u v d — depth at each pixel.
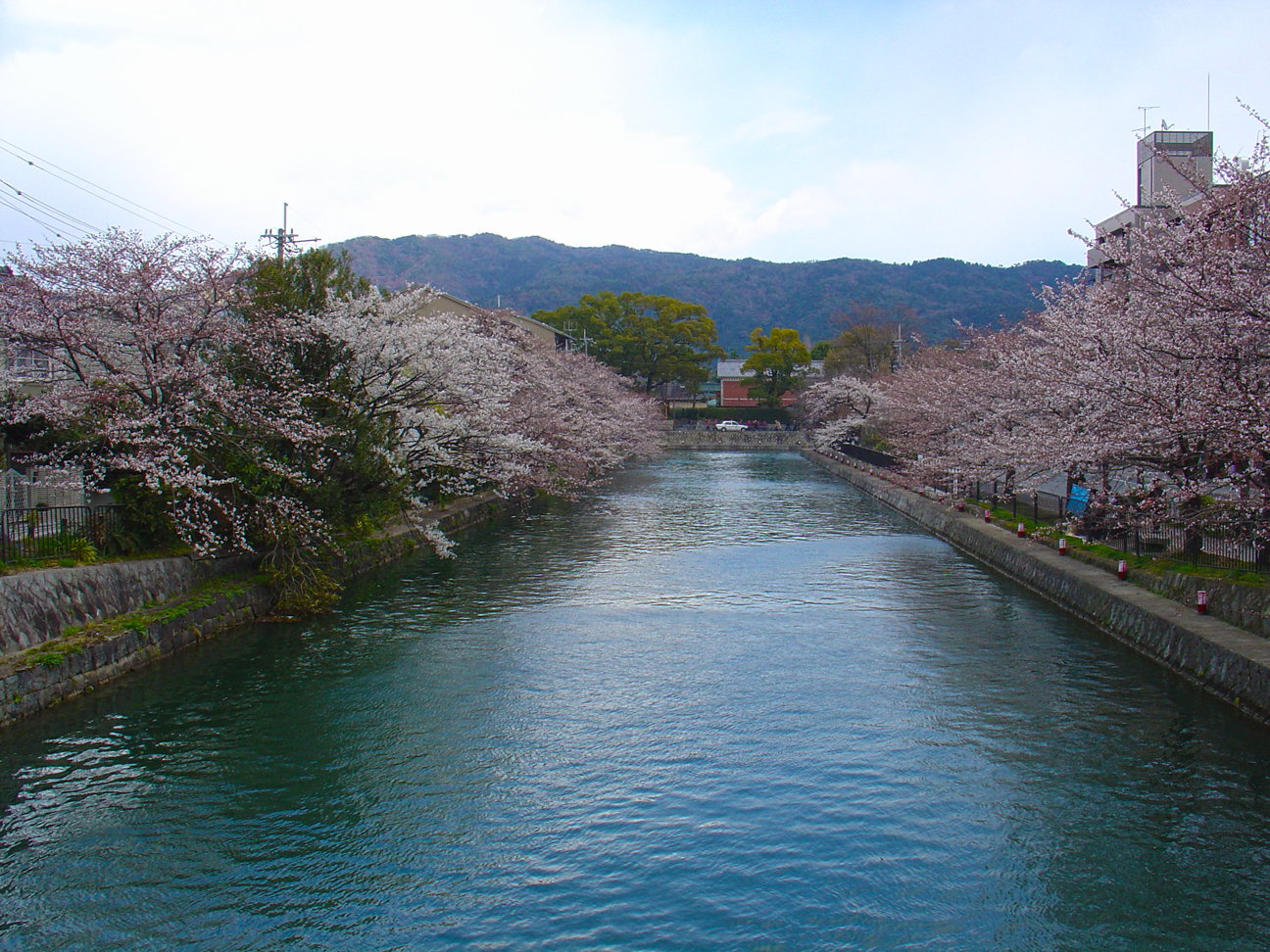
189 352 15.05
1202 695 12.26
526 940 7.20
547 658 14.38
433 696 12.60
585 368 51.56
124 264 14.61
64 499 16.31
